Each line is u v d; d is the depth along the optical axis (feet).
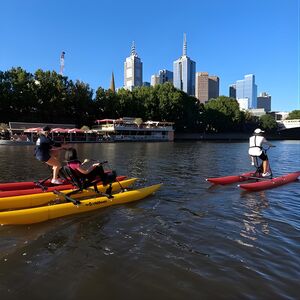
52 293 15.33
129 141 234.79
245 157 87.56
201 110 337.11
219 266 18.07
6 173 50.90
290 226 25.11
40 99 228.43
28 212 24.81
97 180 31.58
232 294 15.30
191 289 15.71
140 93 290.97
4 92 212.84
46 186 33.42
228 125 348.79
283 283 16.31
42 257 19.12
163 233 23.20
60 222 25.48
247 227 24.77
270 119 390.21
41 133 33.19
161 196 34.86
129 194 32.07
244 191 38.04
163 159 78.95
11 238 22.03
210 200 33.40
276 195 36.11
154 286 15.97
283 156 98.43
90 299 14.87
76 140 208.33
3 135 189.37
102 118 266.36
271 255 19.58
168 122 268.62
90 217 26.84
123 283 16.25
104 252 19.88
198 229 24.16
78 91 250.37
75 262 18.49
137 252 19.88
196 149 129.18
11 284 16.05
